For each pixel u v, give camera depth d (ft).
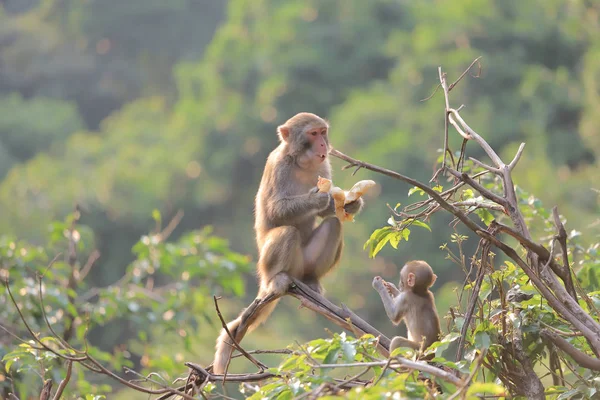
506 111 95.14
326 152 27.58
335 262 27.32
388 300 22.31
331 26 128.26
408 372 17.88
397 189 93.09
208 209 123.24
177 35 180.55
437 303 66.64
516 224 20.48
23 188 102.58
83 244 39.24
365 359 19.49
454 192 21.45
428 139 96.07
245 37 135.13
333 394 18.02
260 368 21.68
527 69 99.19
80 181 108.78
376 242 22.72
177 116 134.10
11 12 208.54
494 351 20.30
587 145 84.38
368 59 125.90
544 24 101.40
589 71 72.08
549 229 28.40
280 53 127.54
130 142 128.67
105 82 174.60
